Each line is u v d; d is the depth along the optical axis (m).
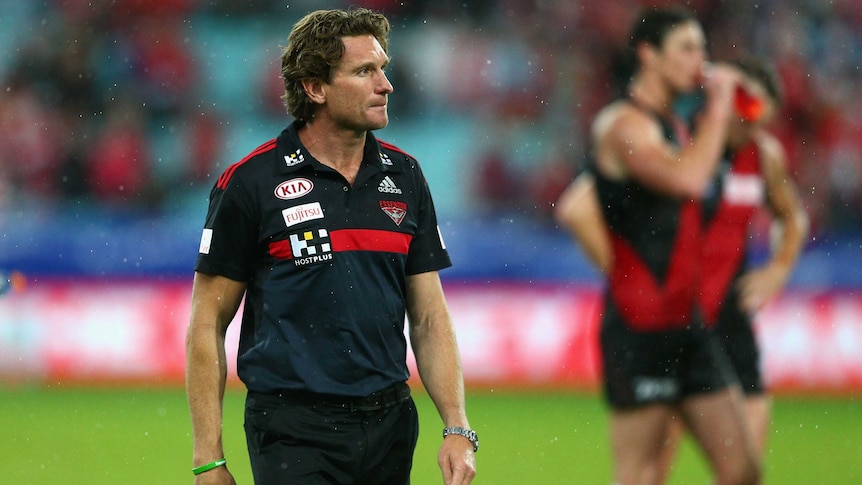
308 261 10.96
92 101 47.78
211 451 10.87
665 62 18.47
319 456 10.89
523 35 51.19
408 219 11.45
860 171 46.09
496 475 24.73
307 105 11.37
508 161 48.62
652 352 17.75
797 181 44.94
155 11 49.78
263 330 11.09
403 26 51.19
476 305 39.34
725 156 19.11
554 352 38.62
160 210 44.88
